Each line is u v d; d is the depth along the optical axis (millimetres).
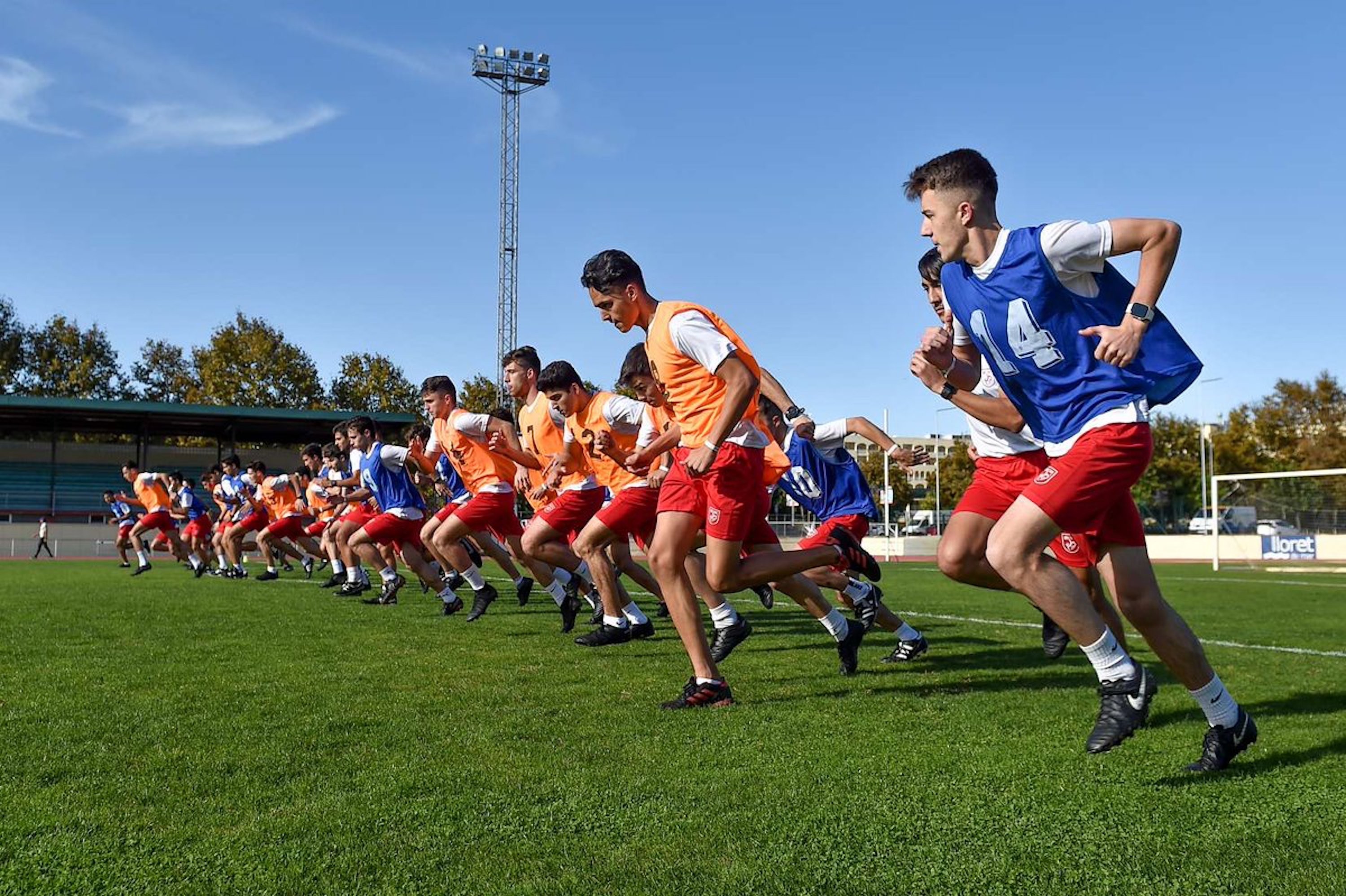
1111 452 3258
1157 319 3430
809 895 2201
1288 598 13055
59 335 50812
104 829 2695
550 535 7793
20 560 28672
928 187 3477
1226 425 46125
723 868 2363
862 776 3215
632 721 4164
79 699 4688
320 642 7074
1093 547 3480
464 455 9031
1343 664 6234
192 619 8766
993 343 3525
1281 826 2678
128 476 19250
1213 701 3281
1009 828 2666
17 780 3203
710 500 4664
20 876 2340
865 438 6836
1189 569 24172
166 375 53531
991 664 6082
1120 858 2432
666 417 6730
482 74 42469
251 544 18328
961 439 56219
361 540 10656
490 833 2648
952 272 3604
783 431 6887
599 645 6879
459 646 6875
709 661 4629
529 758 3477
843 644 5621
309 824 2729
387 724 4086
